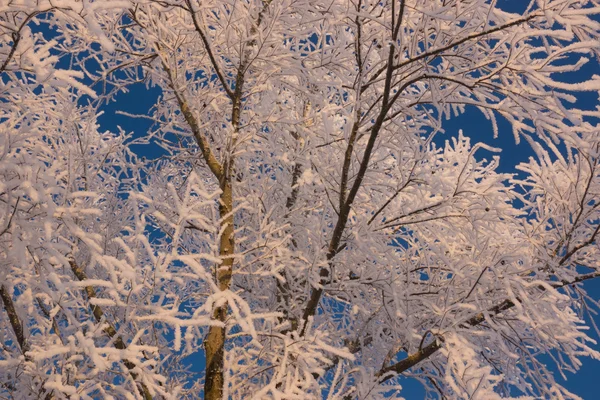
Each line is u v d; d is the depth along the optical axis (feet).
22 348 10.68
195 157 18.11
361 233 14.88
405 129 13.85
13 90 9.00
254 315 10.19
